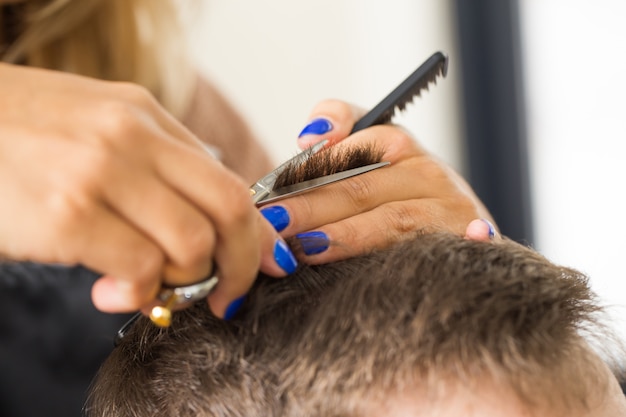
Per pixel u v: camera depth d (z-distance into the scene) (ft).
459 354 1.43
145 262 1.29
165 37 3.74
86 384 2.80
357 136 2.10
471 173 5.91
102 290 1.36
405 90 2.15
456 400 1.44
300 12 5.35
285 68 5.41
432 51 5.67
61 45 3.49
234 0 5.19
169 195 1.30
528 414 1.46
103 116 1.30
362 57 5.55
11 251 1.33
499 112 5.76
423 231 1.75
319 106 2.18
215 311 1.49
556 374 1.48
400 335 1.43
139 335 1.71
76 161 1.26
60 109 1.32
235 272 1.40
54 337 2.79
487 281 1.47
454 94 5.76
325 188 1.80
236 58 5.30
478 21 5.63
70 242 1.27
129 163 1.28
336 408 1.47
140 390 1.66
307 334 1.49
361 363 1.44
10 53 3.37
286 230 1.68
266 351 1.51
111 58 3.61
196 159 1.33
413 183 2.01
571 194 5.72
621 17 5.26
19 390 2.77
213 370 1.55
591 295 1.67
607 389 1.61
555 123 5.67
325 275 1.55
